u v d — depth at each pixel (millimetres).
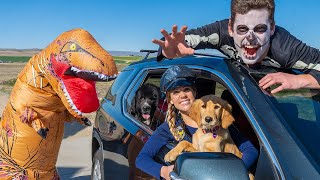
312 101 2621
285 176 2000
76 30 3385
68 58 3262
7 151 3611
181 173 2043
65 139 8961
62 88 3307
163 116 3674
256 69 2898
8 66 60656
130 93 4289
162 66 4059
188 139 2990
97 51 3260
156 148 3012
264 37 2777
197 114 2666
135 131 3791
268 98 2469
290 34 3020
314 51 2914
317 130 2434
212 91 3754
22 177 3648
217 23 3244
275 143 2170
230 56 3271
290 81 2488
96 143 4828
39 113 3518
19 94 3502
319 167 2074
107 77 3217
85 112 3361
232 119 2615
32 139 3578
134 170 3537
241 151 2775
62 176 6383
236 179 1963
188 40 3154
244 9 2736
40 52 3578
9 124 3586
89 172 6586
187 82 2930
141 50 4820
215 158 2043
